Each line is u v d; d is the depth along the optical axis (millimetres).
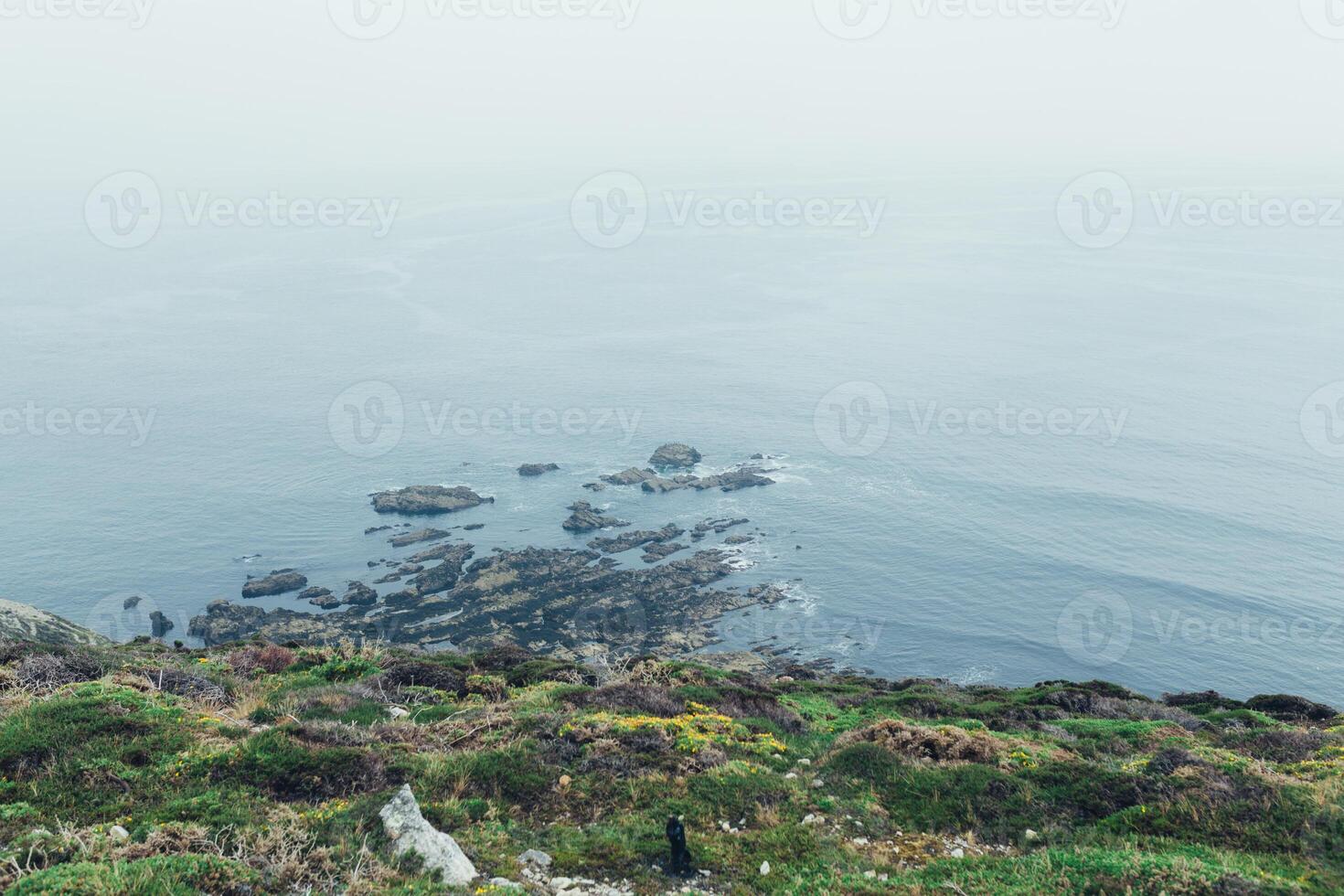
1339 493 108625
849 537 96625
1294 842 12969
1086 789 15180
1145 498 107500
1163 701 33938
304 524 103188
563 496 109562
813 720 23531
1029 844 13852
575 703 20344
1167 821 13891
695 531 97875
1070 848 13266
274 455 131250
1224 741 21406
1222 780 14711
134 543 99500
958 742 17422
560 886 12102
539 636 73875
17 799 12844
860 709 26172
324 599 82750
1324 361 174625
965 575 87562
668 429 141375
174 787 13586
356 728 16609
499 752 15844
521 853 12930
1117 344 197500
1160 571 88188
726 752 17297
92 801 12969
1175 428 136000
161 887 10438
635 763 16016
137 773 13750
